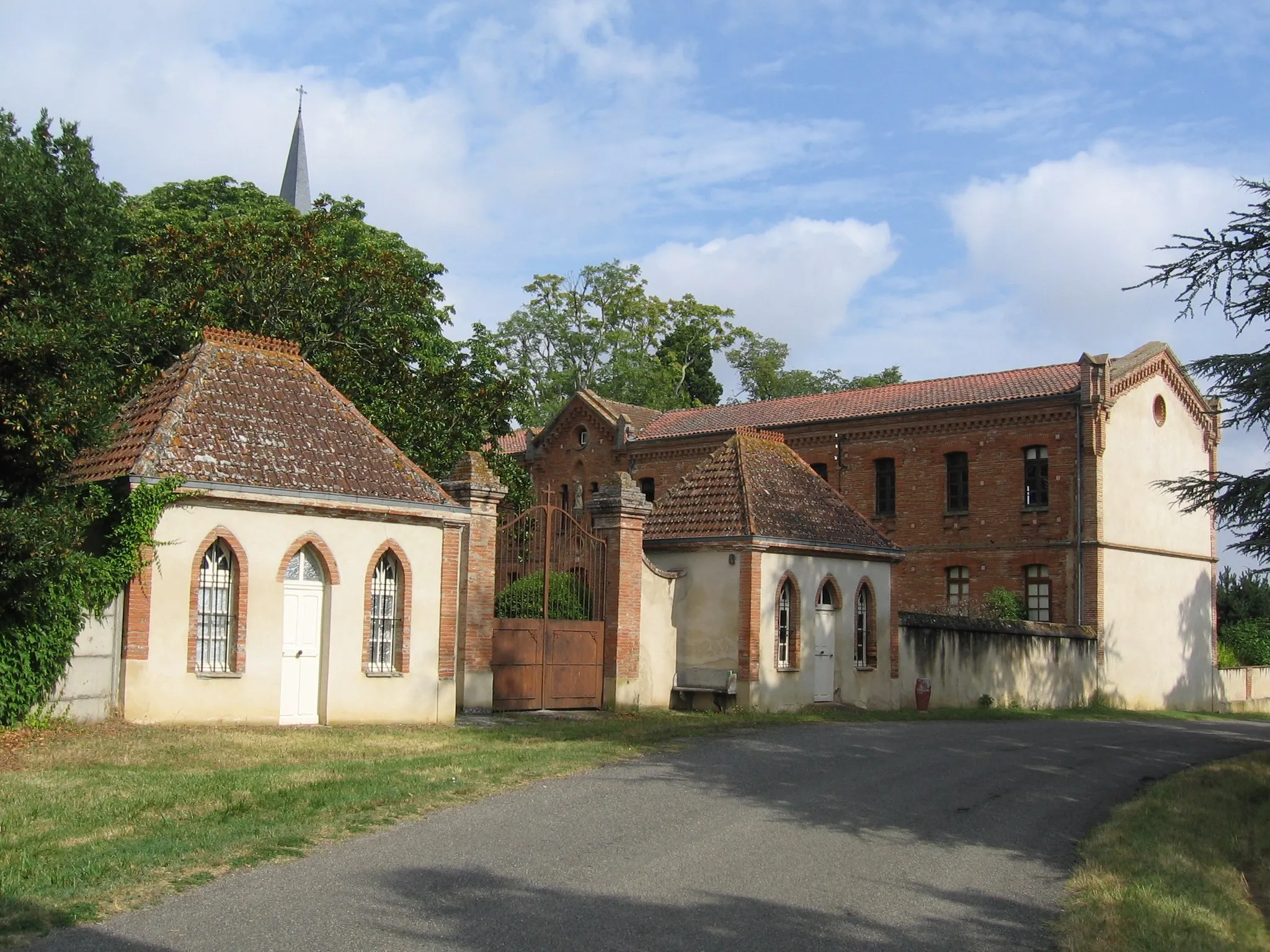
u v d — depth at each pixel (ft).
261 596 63.77
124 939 27.27
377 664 69.51
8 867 32.04
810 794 50.06
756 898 33.50
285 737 58.70
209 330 70.79
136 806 39.93
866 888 35.45
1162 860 40.68
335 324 108.99
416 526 71.05
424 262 125.80
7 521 50.52
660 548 92.94
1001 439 130.62
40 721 55.06
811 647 94.22
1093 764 65.16
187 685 60.75
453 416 110.52
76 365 54.65
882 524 138.21
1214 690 146.10
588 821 42.04
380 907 30.45
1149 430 134.00
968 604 128.16
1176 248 67.41
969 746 69.87
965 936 31.37
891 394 147.84
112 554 58.65
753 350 260.42
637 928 30.01
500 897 31.91
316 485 65.72
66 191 56.85
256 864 33.94
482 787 47.06
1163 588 135.85
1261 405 64.95
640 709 84.99
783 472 99.81
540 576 83.25
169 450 61.11
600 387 225.76
